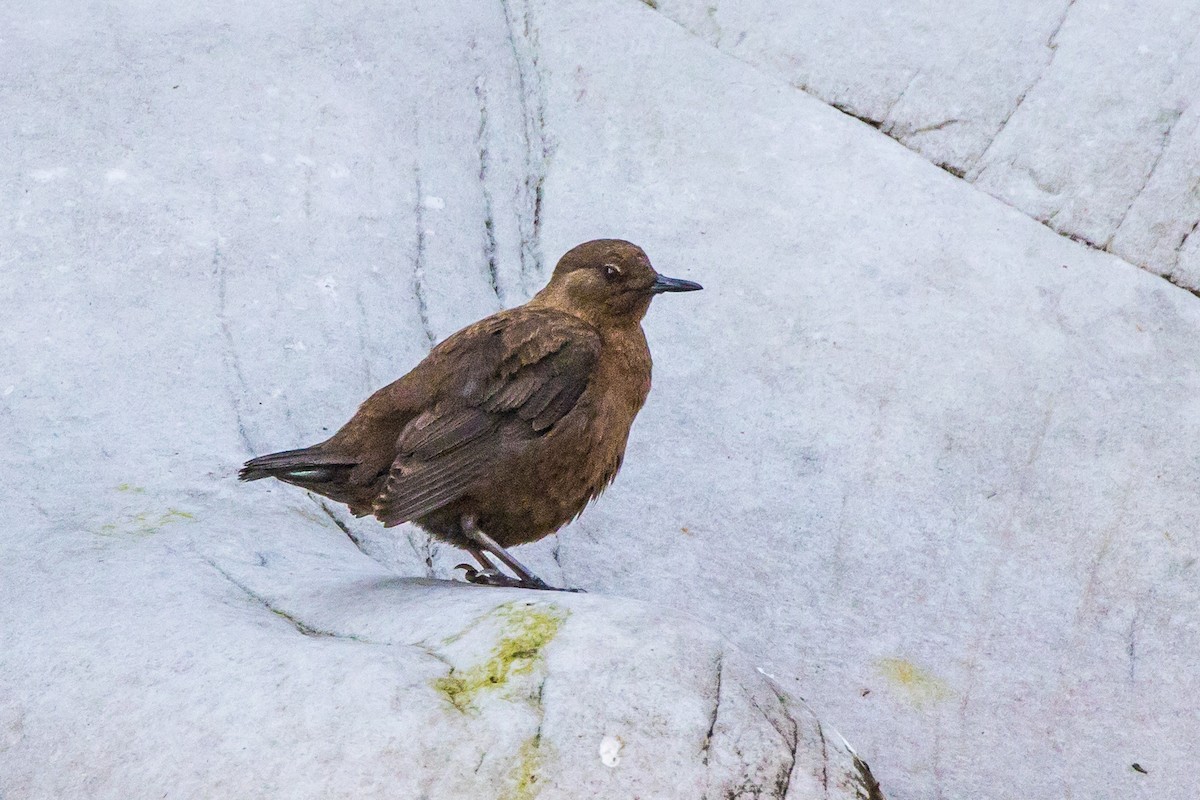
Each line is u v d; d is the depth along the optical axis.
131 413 10.92
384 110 13.86
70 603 8.48
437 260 12.92
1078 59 14.65
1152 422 12.64
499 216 13.73
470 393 8.95
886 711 10.58
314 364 11.63
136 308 11.72
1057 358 13.02
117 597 8.52
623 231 13.78
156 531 9.65
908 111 14.65
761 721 7.02
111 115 13.16
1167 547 11.84
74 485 10.21
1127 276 13.81
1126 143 14.27
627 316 9.55
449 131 14.01
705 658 7.21
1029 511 12.02
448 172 13.70
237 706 7.10
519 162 14.22
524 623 7.39
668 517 11.81
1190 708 10.79
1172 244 14.01
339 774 6.63
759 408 12.56
